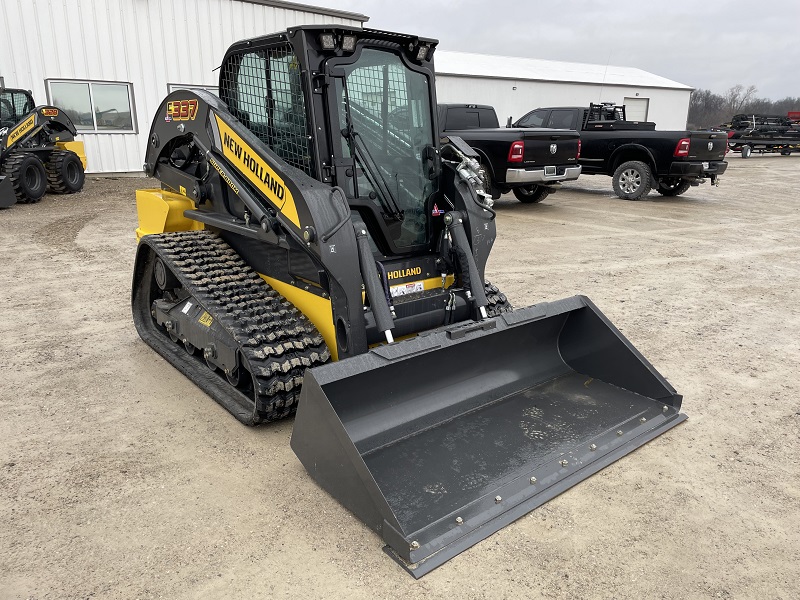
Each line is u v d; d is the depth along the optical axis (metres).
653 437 3.77
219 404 4.22
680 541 2.92
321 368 3.10
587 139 14.14
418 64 4.17
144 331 5.36
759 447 3.74
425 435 3.57
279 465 3.53
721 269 7.95
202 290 4.15
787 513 3.13
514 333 4.02
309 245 3.55
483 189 4.34
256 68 4.13
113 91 15.49
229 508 3.14
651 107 34.66
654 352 5.19
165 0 15.67
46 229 10.05
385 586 2.63
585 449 3.54
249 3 16.95
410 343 3.40
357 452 2.89
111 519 3.04
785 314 6.20
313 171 3.79
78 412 4.12
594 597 2.57
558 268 7.92
